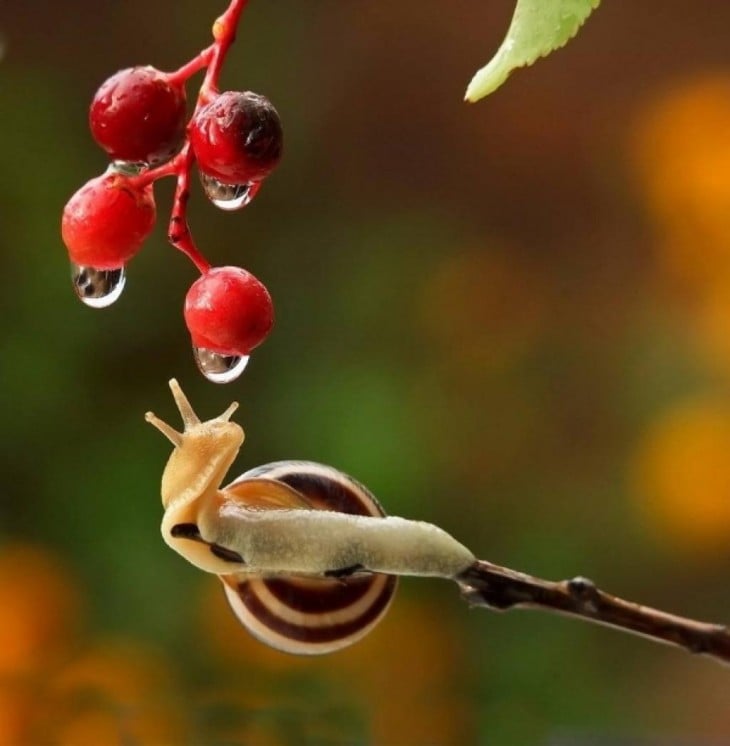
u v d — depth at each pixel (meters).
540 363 1.06
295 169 1.10
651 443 1.03
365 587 0.51
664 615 0.49
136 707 0.76
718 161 1.14
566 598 0.49
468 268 1.08
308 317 1.02
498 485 0.99
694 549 1.00
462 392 1.01
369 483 0.94
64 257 0.95
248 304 0.49
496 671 0.88
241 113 0.48
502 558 0.96
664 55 1.18
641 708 0.88
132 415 0.94
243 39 1.11
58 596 0.86
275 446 0.95
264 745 0.72
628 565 0.98
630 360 1.07
